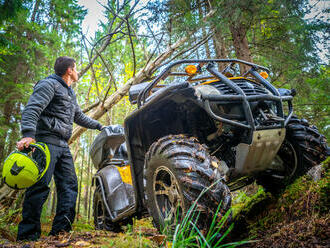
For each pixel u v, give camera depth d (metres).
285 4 4.81
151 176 1.89
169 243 1.53
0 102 9.23
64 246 1.87
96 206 3.47
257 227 1.87
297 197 1.75
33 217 2.41
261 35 6.02
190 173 1.54
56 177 2.71
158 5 4.91
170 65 2.08
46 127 2.56
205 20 4.79
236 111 1.81
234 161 1.98
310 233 1.30
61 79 2.72
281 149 2.02
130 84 4.35
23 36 9.81
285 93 2.03
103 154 3.37
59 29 11.19
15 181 2.10
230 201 1.52
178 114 2.18
